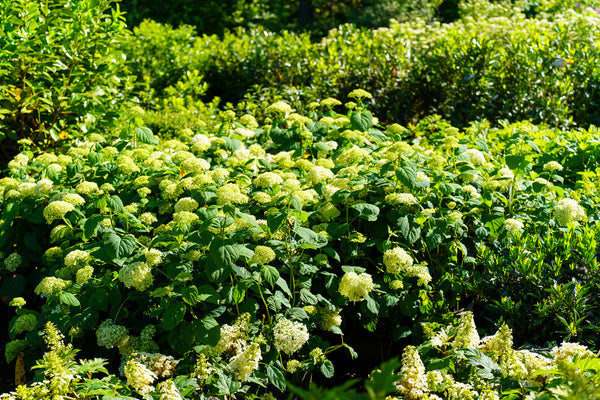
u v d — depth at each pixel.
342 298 2.98
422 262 3.15
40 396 2.19
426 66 6.96
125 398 2.22
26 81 4.46
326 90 6.94
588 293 3.05
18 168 4.02
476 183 3.65
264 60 7.58
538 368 2.30
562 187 3.98
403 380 2.33
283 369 2.75
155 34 8.09
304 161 3.62
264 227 2.97
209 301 2.62
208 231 2.71
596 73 6.38
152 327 2.85
